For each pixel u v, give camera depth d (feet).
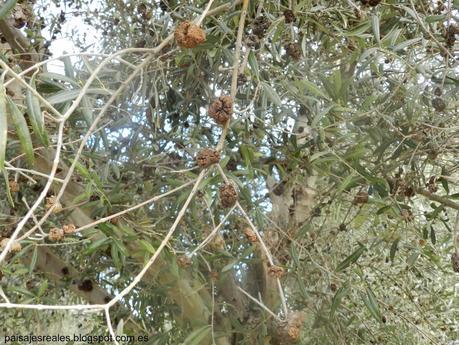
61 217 5.02
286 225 5.41
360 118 4.00
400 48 3.48
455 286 7.12
